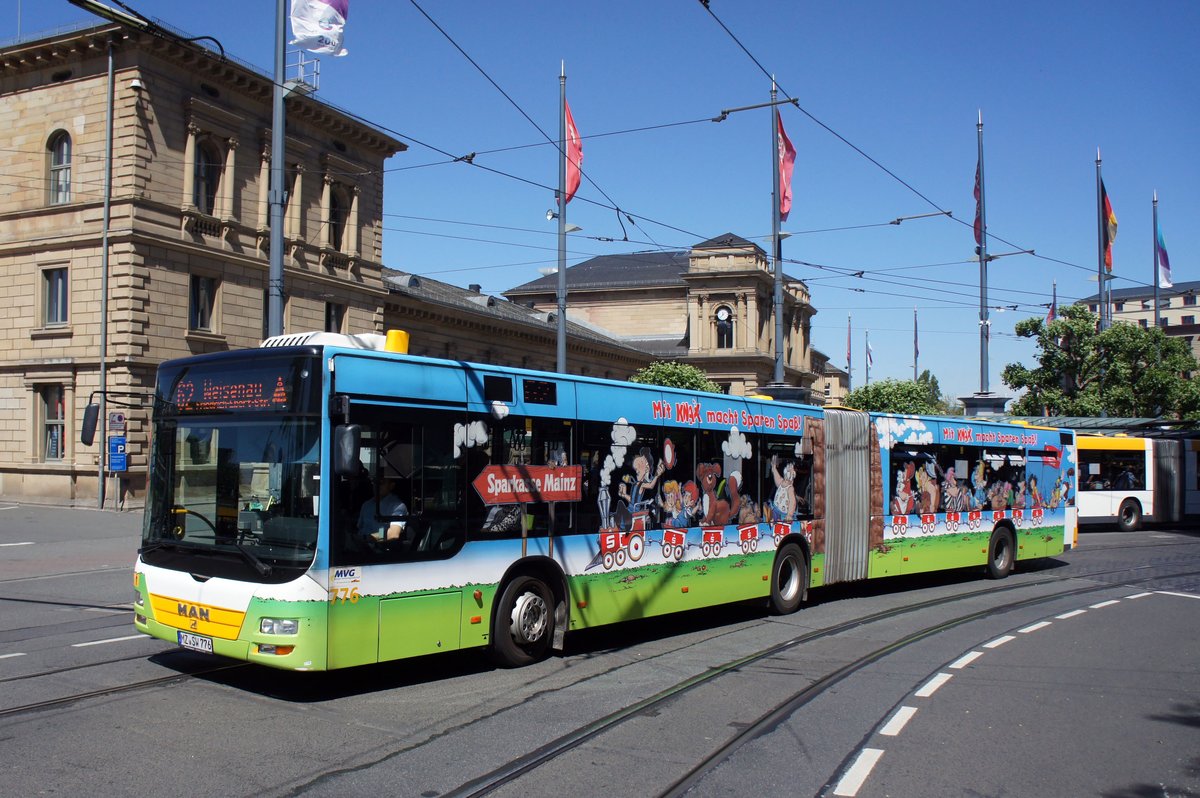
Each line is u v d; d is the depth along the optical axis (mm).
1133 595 16016
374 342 8891
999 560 18188
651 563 10930
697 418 11805
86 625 11211
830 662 10109
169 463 8523
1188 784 6367
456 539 8695
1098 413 38812
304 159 34906
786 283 78438
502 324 49875
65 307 30172
